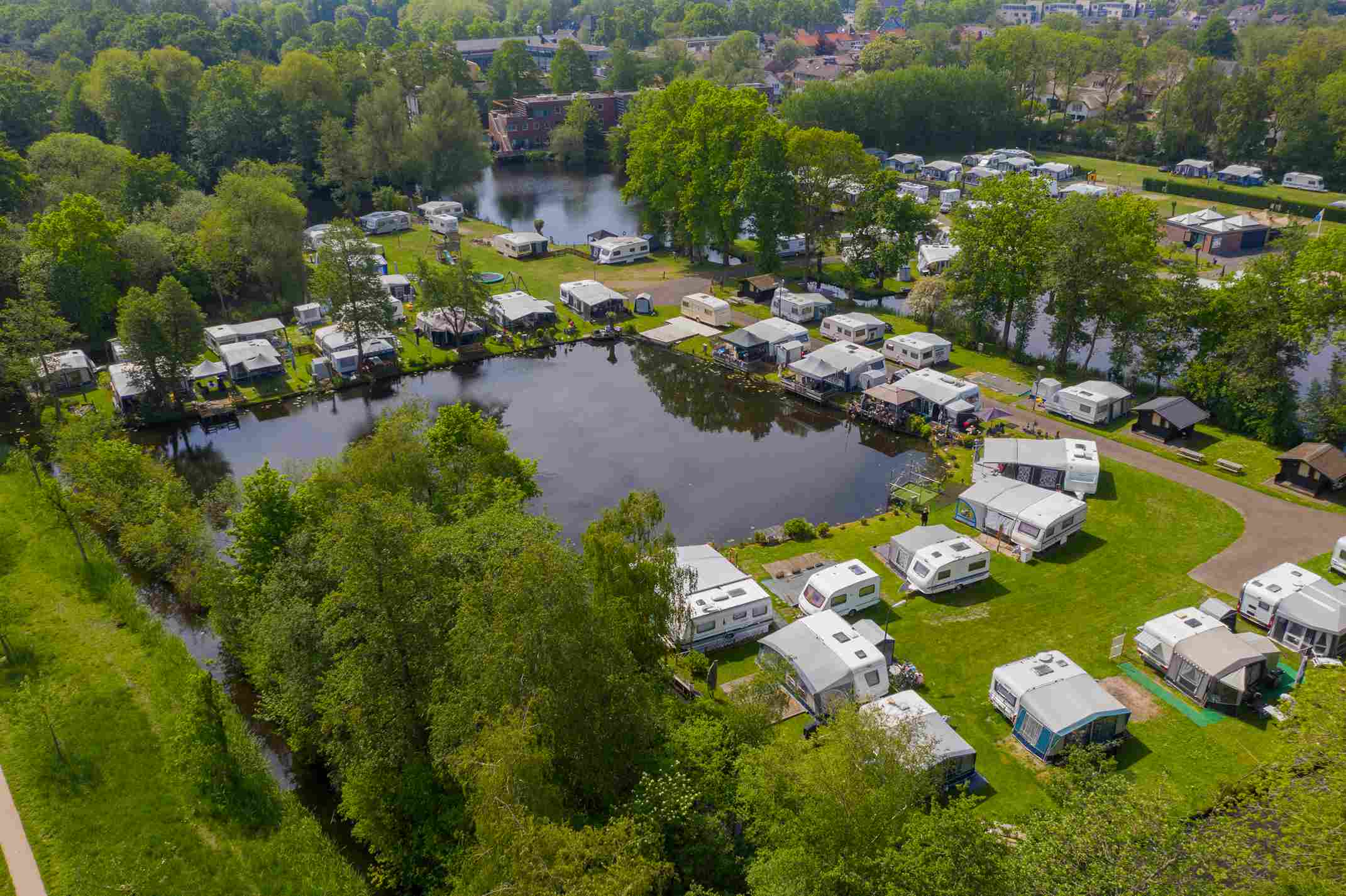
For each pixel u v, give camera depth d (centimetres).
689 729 3541
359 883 3606
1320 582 4872
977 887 2533
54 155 11544
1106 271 7669
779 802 3077
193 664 4781
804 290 10606
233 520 5369
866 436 7662
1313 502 6066
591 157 18912
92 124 15962
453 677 3412
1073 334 8288
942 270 10275
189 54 17762
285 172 14325
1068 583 5378
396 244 12988
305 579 4203
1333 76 15662
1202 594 5191
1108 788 2823
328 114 15138
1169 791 3262
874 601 5194
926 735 3719
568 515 6419
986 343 9125
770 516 6394
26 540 5866
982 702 4425
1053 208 8212
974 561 5331
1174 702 4384
